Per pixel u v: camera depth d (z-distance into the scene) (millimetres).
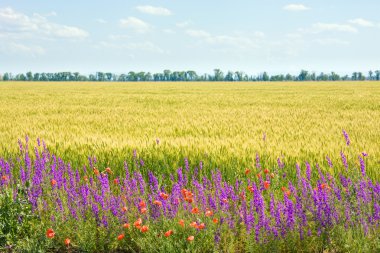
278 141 10875
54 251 5082
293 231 4797
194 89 60188
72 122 16578
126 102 30844
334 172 7422
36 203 5883
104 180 6039
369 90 53500
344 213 5008
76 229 5180
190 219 4941
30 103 29859
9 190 5871
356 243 4488
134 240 4895
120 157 8766
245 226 4996
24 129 13867
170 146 9680
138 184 6891
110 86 75750
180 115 19875
